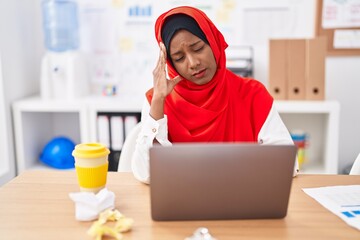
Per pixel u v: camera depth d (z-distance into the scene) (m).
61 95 2.65
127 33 2.75
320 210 1.07
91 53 2.80
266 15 2.62
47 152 2.65
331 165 2.39
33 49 2.82
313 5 2.58
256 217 1.02
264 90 1.65
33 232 0.97
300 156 2.52
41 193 1.21
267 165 0.96
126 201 1.15
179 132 1.57
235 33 2.66
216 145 0.94
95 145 1.17
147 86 2.79
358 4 2.53
